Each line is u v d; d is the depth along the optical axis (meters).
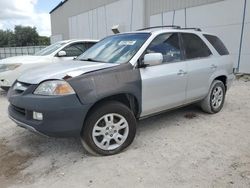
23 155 4.09
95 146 3.86
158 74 4.44
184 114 5.84
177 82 4.77
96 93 3.69
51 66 4.35
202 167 3.56
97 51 5.00
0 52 38.34
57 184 3.30
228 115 5.77
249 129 4.91
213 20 12.76
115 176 3.41
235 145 4.22
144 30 5.08
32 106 3.61
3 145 4.47
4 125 5.46
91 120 3.77
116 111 3.95
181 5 14.54
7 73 8.02
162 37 4.77
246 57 11.51
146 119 5.57
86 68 3.93
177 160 3.77
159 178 3.33
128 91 4.02
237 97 7.46
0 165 3.80
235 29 11.84
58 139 4.64
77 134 3.72
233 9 11.80
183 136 4.64
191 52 5.23
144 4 17.67
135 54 4.30
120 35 5.17
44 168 3.69
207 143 4.32
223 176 3.33
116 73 3.96
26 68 8.08
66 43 9.04
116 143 4.04
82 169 3.61
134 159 3.83
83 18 26.88
